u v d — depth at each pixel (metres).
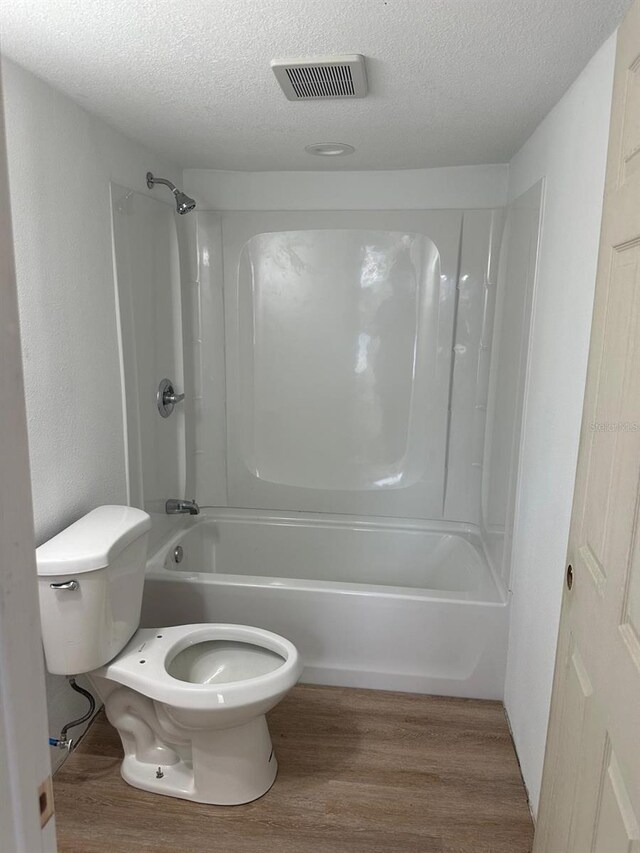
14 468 0.56
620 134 1.17
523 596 2.12
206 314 3.11
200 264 3.06
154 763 2.02
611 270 1.20
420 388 3.06
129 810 1.90
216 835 1.82
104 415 2.23
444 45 1.48
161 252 2.71
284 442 3.21
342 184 2.94
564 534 1.64
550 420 1.82
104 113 2.05
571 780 1.31
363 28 1.40
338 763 2.10
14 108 1.65
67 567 1.71
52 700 2.00
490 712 2.37
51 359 1.87
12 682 0.58
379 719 2.32
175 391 2.93
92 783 2.00
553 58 1.54
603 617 1.16
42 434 1.85
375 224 2.94
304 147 2.47
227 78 1.72
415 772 2.06
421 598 2.39
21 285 1.71
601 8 1.28
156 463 2.74
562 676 1.43
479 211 2.85
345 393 3.12
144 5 1.30
